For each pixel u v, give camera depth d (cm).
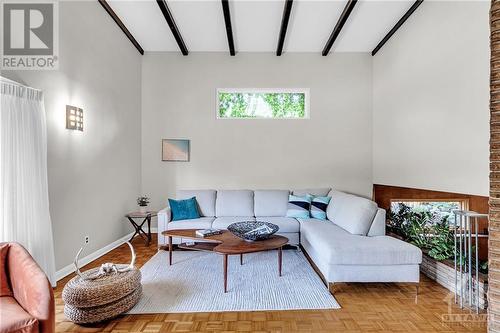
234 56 523
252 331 213
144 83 522
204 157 523
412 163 397
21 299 174
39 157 267
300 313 238
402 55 424
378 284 296
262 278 308
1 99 234
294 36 473
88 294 213
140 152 520
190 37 475
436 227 331
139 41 491
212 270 331
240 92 534
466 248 271
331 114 526
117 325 220
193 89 523
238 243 299
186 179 523
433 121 350
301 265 347
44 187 274
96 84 382
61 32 315
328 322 225
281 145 525
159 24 440
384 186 488
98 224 387
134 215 430
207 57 523
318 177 526
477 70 278
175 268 337
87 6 359
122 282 230
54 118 304
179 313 237
